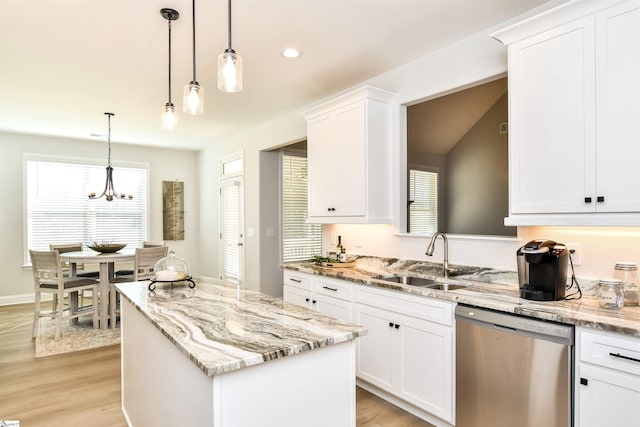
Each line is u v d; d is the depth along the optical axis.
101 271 4.52
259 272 5.19
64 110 4.51
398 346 2.56
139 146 6.87
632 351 1.53
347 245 3.83
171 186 7.18
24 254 5.89
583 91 1.86
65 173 6.22
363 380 2.97
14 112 4.59
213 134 5.85
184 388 1.44
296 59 3.11
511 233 4.09
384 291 2.67
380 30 2.64
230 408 1.22
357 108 3.18
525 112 2.09
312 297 3.38
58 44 2.81
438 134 4.37
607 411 1.60
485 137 4.27
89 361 3.51
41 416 2.54
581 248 2.18
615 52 1.76
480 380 2.07
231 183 5.99
